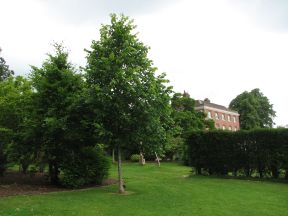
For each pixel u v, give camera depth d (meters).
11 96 18.19
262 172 21.83
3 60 46.94
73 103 16.23
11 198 13.28
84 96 15.75
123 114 14.91
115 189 16.88
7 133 17.81
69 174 17.00
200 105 71.44
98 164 18.36
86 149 18.52
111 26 16.03
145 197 14.34
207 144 23.75
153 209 11.96
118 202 13.12
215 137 23.52
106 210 11.65
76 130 16.88
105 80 15.39
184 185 18.27
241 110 82.50
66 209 11.59
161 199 13.91
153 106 15.27
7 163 18.94
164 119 16.06
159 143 15.85
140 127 15.43
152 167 33.00
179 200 13.74
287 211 12.00
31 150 18.17
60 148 17.62
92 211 11.41
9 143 18.09
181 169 31.23
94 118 15.88
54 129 16.67
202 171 24.28
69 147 17.72
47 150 17.78
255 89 87.12
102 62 15.14
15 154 17.95
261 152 21.67
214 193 15.62
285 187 18.11
